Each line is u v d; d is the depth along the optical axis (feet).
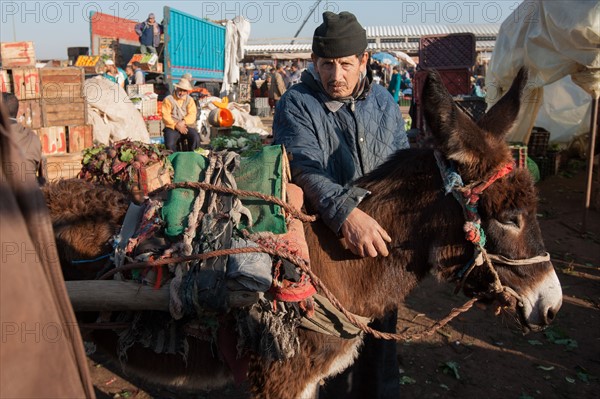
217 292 6.35
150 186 9.40
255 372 7.23
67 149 20.95
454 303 16.65
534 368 13.25
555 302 7.36
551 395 12.19
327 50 7.73
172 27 47.09
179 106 31.22
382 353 9.28
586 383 12.65
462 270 7.39
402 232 7.50
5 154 3.98
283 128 8.29
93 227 7.49
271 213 6.95
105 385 12.00
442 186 7.35
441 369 13.10
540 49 23.12
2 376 3.78
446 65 35.37
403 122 8.85
